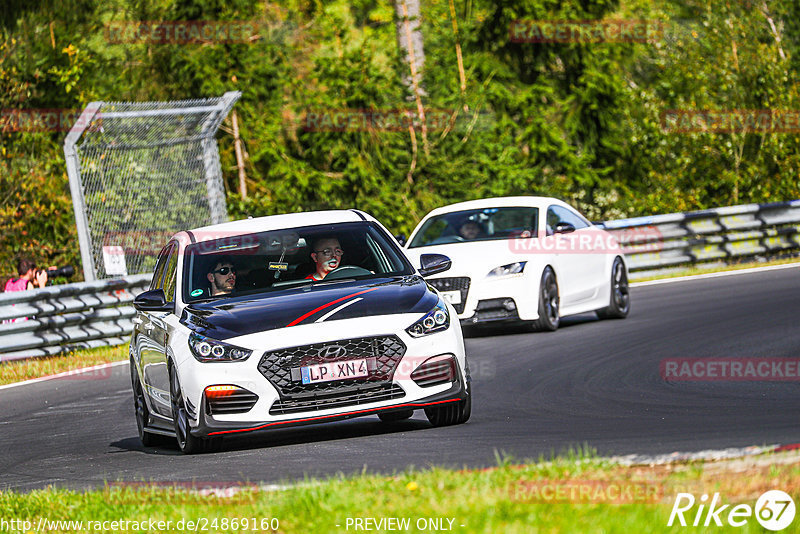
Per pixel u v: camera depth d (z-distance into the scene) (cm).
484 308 3978
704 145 8050
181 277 2430
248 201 7119
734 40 8338
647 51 8725
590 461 1609
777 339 3397
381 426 2411
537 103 8094
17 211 6347
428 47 7944
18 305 4353
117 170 5444
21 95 6650
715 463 1545
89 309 4684
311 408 2114
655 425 2147
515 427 2238
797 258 6488
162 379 2364
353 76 7425
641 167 8338
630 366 3084
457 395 2192
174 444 2558
